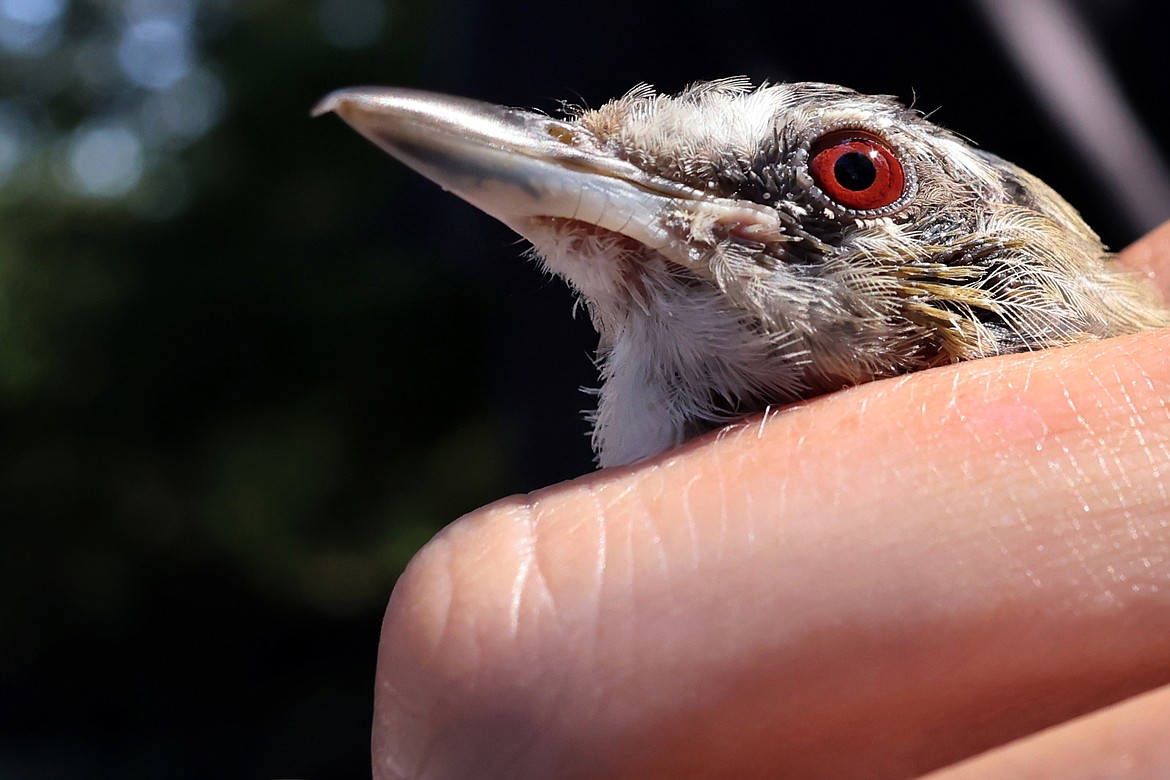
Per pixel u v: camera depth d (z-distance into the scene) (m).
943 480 0.17
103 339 1.04
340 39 1.04
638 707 0.17
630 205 0.18
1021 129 0.22
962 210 0.18
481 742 0.17
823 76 0.22
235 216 1.05
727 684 0.17
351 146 1.01
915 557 0.17
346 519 0.95
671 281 0.18
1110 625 0.17
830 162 0.18
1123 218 0.22
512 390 0.26
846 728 0.17
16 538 1.01
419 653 0.17
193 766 0.89
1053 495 0.17
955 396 0.17
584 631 0.17
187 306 1.01
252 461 0.95
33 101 1.37
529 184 0.18
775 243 0.18
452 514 0.91
